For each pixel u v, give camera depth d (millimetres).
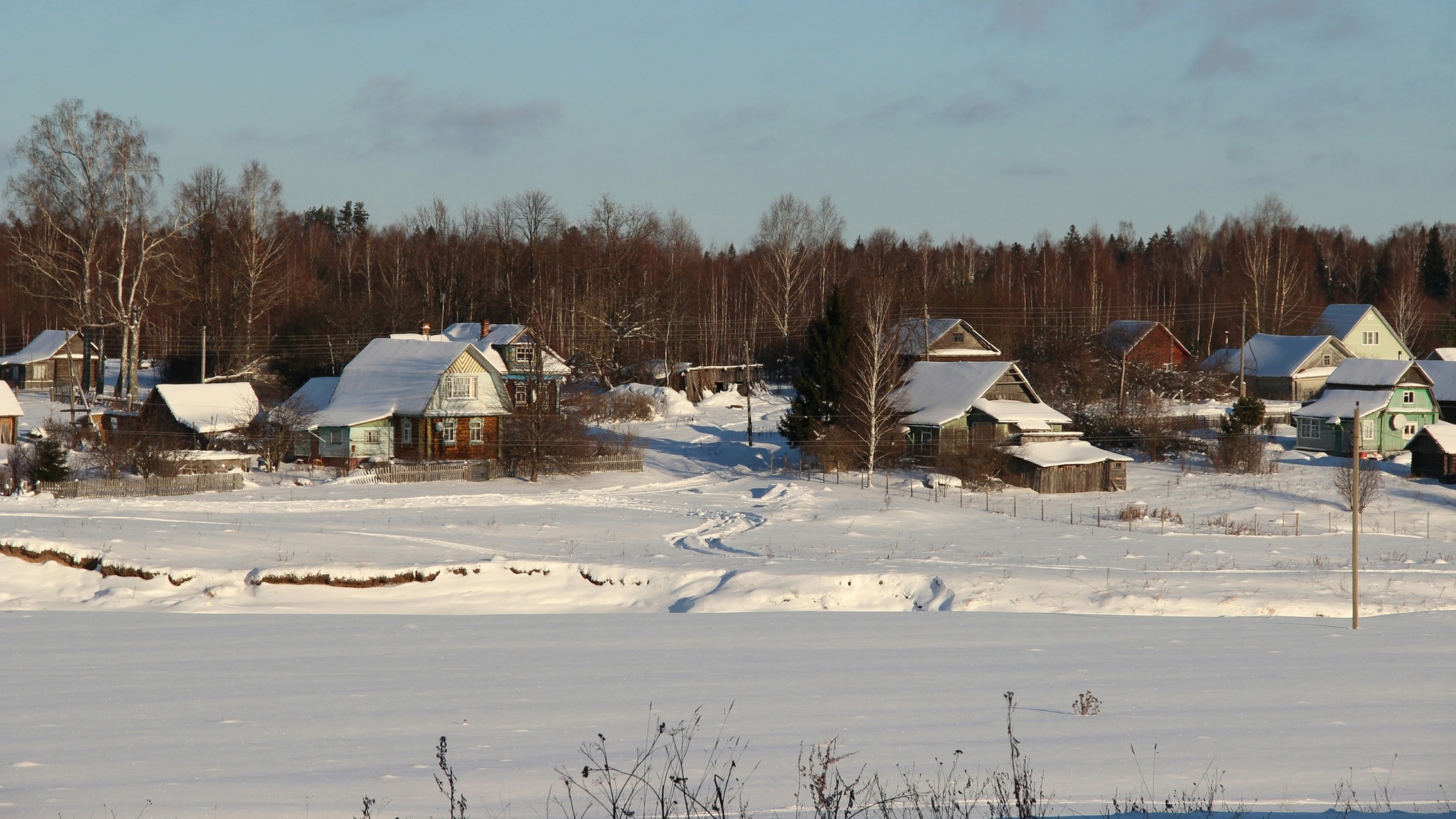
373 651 42219
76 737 28781
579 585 60031
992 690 35312
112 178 132125
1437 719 31391
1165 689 35562
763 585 58562
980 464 110688
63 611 51344
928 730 29625
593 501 100438
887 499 102562
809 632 47375
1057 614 53750
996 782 23359
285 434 113875
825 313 126000
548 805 22125
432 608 55469
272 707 32406
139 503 88688
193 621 48969
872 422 116000
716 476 118938
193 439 116625
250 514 83438
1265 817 20875
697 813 21531
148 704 32844
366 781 24266
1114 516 96000
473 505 95312
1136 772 25094
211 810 21938
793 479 114938
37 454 96375
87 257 132750
